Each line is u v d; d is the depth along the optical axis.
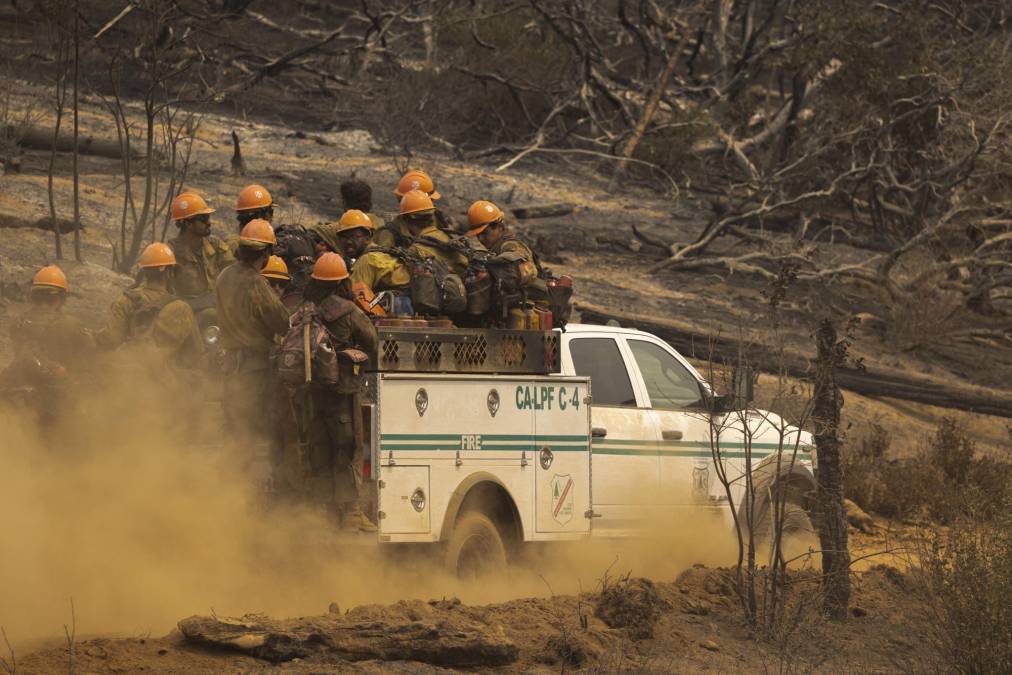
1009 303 115.81
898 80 118.56
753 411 42.94
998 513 34.59
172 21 122.06
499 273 34.31
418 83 135.12
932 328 97.25
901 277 109.56
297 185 100.94
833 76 126.25
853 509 59.28
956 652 29.38
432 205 36.47
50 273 37.12
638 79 162.50
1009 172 113.06
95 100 106.44
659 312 89.12
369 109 133.75
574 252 106.19
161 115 109.44
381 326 32.16
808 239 121.69
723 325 87.56
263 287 31.75
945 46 124.94
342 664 24.75
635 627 30.47
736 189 133.25
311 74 150.12
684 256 106.81
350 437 30.95
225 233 78.75
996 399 85.25
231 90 128.62
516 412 34.69
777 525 34.38
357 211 36.69
